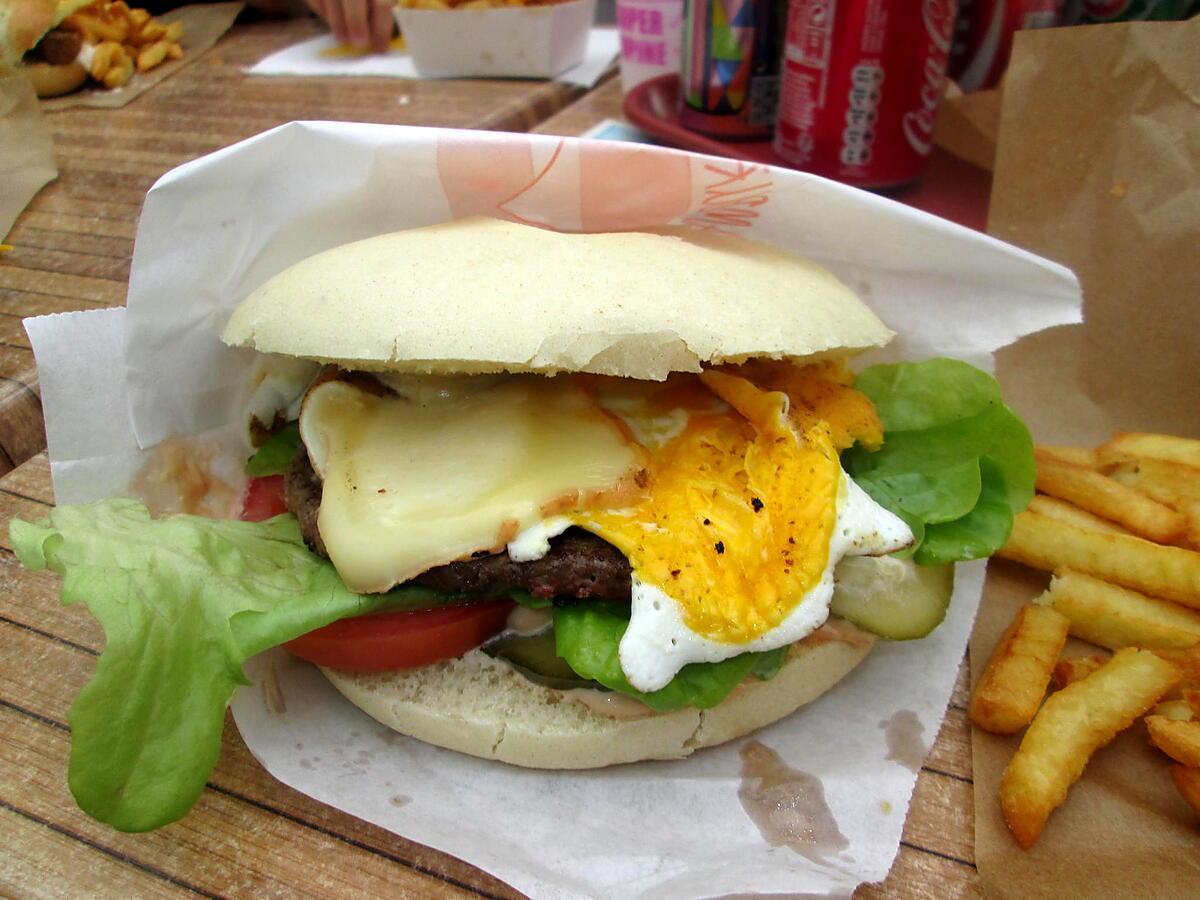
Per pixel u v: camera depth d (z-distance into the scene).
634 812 0.23
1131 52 0.31
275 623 0.21
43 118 0.51
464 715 0.23
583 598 0.22
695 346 0.21
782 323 0.22
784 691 0.24
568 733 0.23
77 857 0.22
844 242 0.27
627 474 0.23
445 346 0.20
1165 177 0.31
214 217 0.25
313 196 0.26
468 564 0.22
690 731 0.24
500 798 0.23
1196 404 0.33
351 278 0.22
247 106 0.58
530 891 0.21
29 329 0.26
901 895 0.22
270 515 0.28
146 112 0.58
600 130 0.50
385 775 0.24
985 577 0.30
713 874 0.22
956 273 0.28
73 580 0.21
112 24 0.63
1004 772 0.24
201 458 0.29
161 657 0.21
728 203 0.27
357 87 0.60
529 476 0.22
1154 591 0.27
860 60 0.36
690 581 0.21
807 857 0.22
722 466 0.23
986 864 0.22
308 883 0.22
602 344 0.20
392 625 0.23
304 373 0.28
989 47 0.43
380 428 0.24
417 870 0.22
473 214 0.27
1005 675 0.25
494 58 0.59
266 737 0.24
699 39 0.44
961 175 0.42
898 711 0.26
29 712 0.25
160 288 0.25
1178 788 0.23
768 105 0.45
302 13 0.80
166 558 0.22
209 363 0.27
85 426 0.27
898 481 0.27
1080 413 0.35
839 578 0.24
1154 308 0.32
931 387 0.27
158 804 0.21
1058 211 0.34
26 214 0.46
